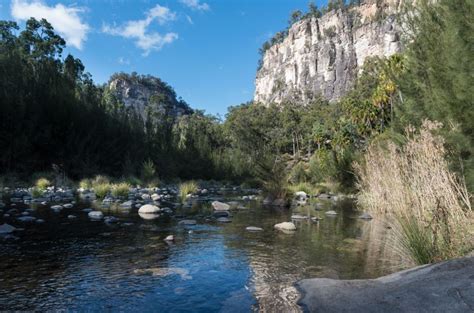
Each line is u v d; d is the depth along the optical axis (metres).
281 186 13.16
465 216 4.40
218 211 9.70
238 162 30.08
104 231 6.61
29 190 14.70
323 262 4.85
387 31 110.38
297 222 8.36
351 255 5.23
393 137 10.59
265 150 22.83
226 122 82.25
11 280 3.90
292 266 4.64
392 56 26.45
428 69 8.75
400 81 10.91
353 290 3.07
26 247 5.30
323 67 123.38
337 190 17.34
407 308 2.47
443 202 4.49
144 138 29.23
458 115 6.85
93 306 3.24
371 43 115.62
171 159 26.44
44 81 24.33
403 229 4.71
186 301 3.37
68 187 17.06
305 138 73.31
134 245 5.65
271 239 6.36
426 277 3.02
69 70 36.41
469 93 6.55
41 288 3.68
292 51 139.38
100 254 5.06
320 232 7.08
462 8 7.16
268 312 2.95
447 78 7.68
